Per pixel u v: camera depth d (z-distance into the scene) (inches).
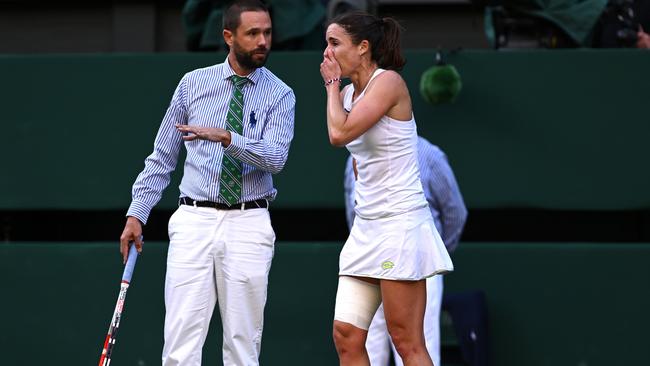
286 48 1162.0
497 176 1076.5
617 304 1056.2
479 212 1164.5
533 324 1060.5
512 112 1075.9
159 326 1074.7
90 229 1198.3
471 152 1077.8
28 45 1363.2
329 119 748.0
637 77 1068.5
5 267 1088.8
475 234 1167.6
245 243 830.5
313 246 1072.2
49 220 1197.1
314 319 1068.5
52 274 1085.8
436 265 760.3
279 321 1071.6
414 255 750.5
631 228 1141.7
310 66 1085.8
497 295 1065.5
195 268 828.0
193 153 839.1
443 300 1037.8
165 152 852.6
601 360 1055.6
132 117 1095.6
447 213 951.0
